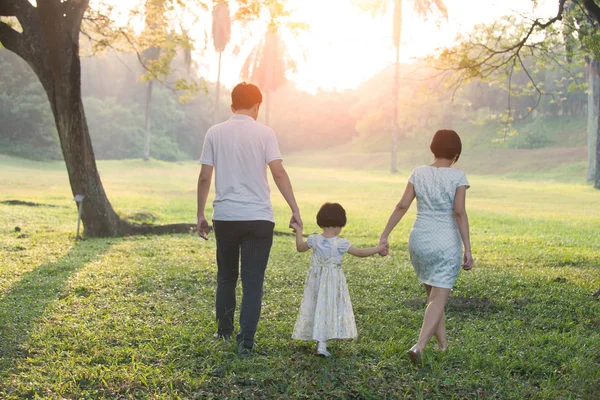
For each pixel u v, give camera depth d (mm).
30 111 58938
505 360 4531
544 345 5051
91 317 5492
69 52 11539
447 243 4391
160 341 4762
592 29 9266
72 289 6719
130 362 4340
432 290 4430
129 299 6277
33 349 4543
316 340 4473
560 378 4227
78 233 11891
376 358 4520
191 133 94250
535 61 11102
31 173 39250
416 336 5172
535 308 6367
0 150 57781
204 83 14797
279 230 15109
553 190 37031
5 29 11398
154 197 25234
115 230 12539
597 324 5793
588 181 44531
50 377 3988
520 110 85125
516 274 8562
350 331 4527
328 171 65125
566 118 86062
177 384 3922
